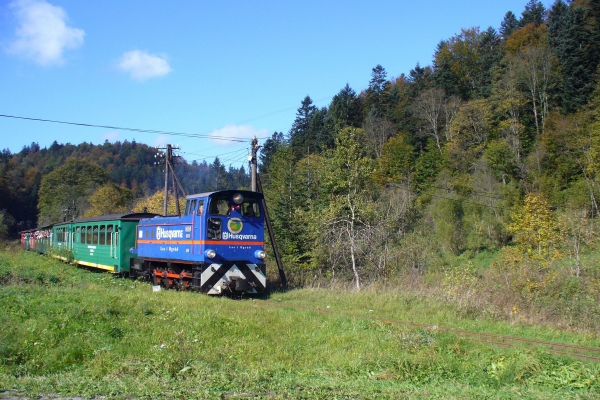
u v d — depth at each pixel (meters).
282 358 9.48
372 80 66.94
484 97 54.44
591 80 45.59
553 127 43.53
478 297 15.42
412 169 50.50
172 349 9.46
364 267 23.20
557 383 7.98
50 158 117.69
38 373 8.29
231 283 17.20
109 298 13.30
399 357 9.23
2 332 9.54
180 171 95.81
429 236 35.88
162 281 20.31
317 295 17.64
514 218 31.34
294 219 27.36
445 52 66.69
